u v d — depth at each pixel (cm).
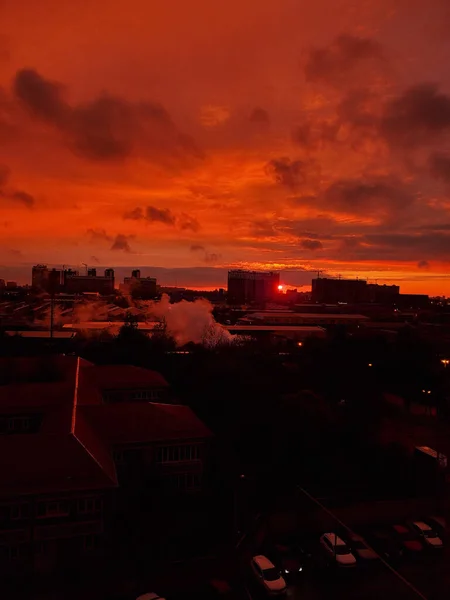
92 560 2573
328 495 3556
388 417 5162
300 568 2628
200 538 2909
